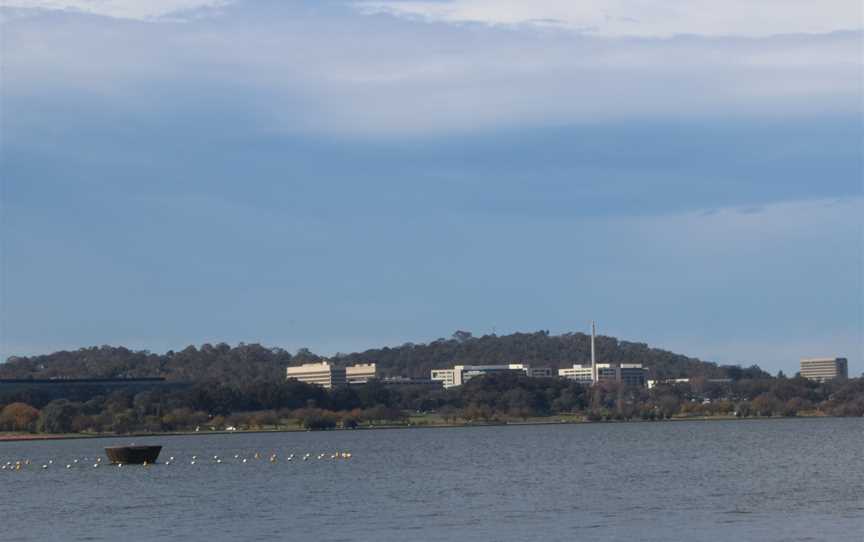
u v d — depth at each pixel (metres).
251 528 129.75
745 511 135.00
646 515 132.88
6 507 162.12
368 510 145.25
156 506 156.62
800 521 124.88
